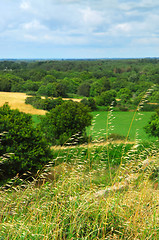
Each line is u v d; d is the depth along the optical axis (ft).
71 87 273.54
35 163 34.01
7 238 7.77
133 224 8.57
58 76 333.62
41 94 237.25
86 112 62.28
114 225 8.94
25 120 38.27
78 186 11.35
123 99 192.13
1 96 207.92
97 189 10.94
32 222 8.82
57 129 57.82
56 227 8.06
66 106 61.72
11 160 31.99
